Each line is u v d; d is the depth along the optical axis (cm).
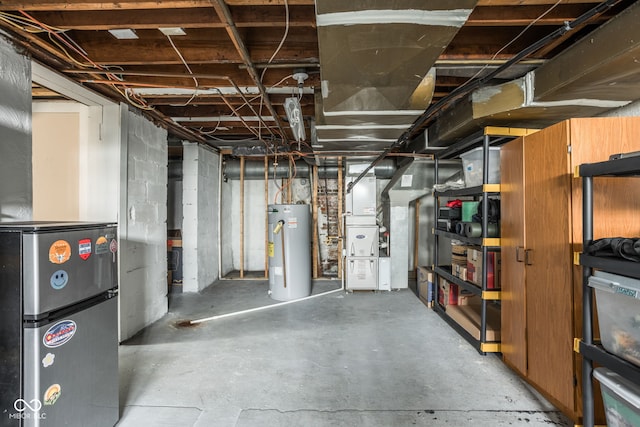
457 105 276
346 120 260
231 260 598
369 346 277
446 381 220
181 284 489
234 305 398
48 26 183
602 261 134
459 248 337
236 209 601
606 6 137
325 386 214
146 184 332
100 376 160
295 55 220
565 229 178
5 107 177
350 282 456
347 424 177
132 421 178
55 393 133
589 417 150
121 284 287
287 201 536
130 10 184
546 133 194
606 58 158
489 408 191
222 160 549
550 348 190
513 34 214
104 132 284
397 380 221
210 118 373
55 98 280
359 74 178
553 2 164
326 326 325
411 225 573
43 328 128
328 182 578
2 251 126
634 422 124
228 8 166
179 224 505
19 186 185
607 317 137
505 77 246
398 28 135
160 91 287
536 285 204
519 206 222
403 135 306
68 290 140
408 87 196
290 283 422
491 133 255
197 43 221
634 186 165
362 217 457
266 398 201
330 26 134
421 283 425
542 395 204
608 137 172
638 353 123
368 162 462
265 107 346
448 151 333
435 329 317
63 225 138
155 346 277
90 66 227
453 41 215
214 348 273
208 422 178
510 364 237
